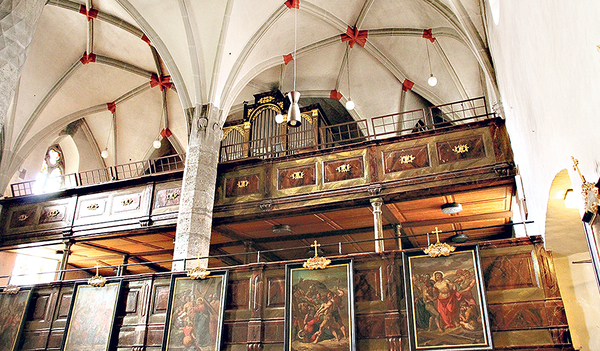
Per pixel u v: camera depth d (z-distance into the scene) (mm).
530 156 10172
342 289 11445
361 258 11648
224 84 17406
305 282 11820
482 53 14016
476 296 10344
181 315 12500
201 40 17125
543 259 10312
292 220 16703
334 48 20672
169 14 17062
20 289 14656
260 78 22016
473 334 10055
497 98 13984
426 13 17609
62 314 13977
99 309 13461
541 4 6621
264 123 20906
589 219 6195
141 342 12648
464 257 10773
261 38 17984
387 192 14633
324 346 11023
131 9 17094
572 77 5793
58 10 18359
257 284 12195
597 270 6145
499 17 10500
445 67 19188
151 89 21969
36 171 21875
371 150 15344
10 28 8898
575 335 9656
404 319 10805
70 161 23391
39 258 21781
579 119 5805
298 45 19547
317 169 15773
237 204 16156
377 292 11227
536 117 8547
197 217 14930
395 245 19625
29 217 18797
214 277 12734
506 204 15664
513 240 10609
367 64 20984
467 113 18984
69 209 18391
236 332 11953
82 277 23719
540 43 7066
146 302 13141
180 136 23000
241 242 18875
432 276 10867
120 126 23203
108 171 23562
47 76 19953
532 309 10008
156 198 17328
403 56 20141
